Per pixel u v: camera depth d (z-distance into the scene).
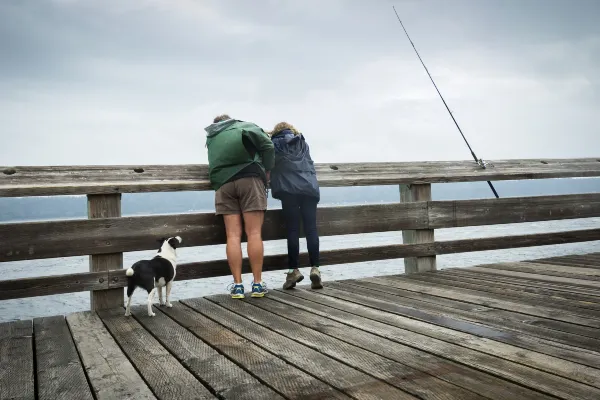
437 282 4.61
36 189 4.05
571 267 5.23
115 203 4.35
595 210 6.41
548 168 6.46
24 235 4.00
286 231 4.96
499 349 2.42
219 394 1.96
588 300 3.57
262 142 4.13
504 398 1.81
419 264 5.52
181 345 2.73
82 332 3.17
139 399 1.95
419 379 2.04
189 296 6.64
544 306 3.40
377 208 5.36
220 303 3.99
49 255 4.06
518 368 2.13
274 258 4.84
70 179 4.30
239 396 1.93
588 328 2.80
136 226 4.34
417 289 4.27
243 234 4.68
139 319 3.51
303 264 4.93
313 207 4.65
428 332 2.80
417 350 2.46
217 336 2.90
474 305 3.52
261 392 1.97
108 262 4.26
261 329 3.04
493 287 4.21
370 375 2.12
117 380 2.19
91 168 4.48
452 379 2.03
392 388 1.95
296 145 4.61
